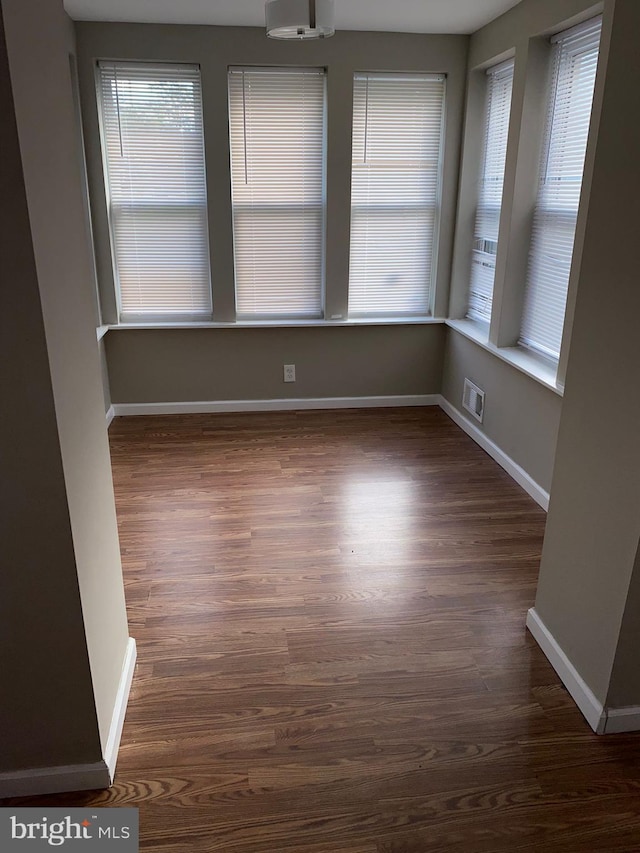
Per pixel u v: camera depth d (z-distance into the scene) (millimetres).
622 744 1889
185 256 4293
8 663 1578
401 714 1988
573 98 3045
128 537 2982
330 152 4113
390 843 1601
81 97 3820
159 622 2398
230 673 2150
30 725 1652
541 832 1629
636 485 1677
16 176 1214
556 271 3270
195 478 3592
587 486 1926
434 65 3992
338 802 1704
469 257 4383
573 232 3084
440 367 4730
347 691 2076
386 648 2271
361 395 4730
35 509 1455
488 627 2383
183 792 1729
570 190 3104
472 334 4066
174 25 3744
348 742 1889
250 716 1978
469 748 1869
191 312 4430
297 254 4383
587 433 1915
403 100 4117
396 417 4578
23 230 1250
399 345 4633
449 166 4230
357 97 4066
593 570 1908
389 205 4340
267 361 4555
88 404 1677
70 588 1535
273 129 4094
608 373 1794
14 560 1489
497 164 3910
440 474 3670
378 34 3898
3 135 1185
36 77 1310
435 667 2182
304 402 4691
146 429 4309
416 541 2965
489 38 3672
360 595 2564
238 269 4367
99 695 1709
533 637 2324
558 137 3193
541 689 2094
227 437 4180
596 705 1918
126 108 3949
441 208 4320
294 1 2645
